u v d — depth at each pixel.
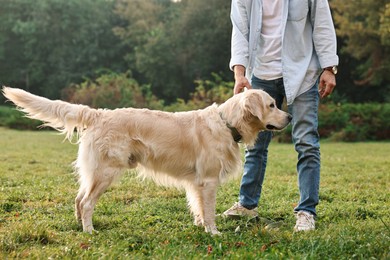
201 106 23.97
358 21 28.25
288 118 4.75
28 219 4.72
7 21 41.06
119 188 6.71
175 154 4.66
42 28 40.09
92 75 39.91
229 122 4.64
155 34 36.59
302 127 4.69
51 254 3.47
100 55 40.34
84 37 39.97
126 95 27.27
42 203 5.61
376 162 10.88
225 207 5.65
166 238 4.10
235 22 4.93
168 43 35.84
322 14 4.65
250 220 4.97
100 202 5.74
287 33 4.73
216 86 25.94
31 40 40.06
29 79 41.22
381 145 17.86
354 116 22.92
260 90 4.70
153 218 4.94
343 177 8.23
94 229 4.57
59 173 8.40
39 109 4.69
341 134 21.45
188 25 35.34
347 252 3.62
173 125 4.69
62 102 4.73
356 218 5.06
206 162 4.59
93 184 4.57
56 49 40.22
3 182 7.20
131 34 39.78
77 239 4.07
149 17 40.31
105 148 4.55
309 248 3.70
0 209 5.25
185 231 4.37
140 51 37.00
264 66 4.87
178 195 6.32
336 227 4.46
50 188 6.71
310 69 4.73
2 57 41.12
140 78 39.75
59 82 40.03
